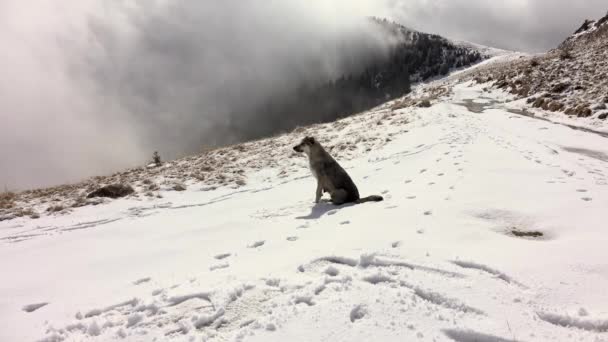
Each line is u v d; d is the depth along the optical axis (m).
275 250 5.46
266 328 3.19
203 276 4.68
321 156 8.62
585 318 2.88
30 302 4.57
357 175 12.31
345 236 5.50
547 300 3.26
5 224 9.85
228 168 15.91
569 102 24.39
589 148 14.76
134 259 6.08
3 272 5.96
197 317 3.52
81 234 8.34
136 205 11.32
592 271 3.63
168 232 7.89
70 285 5.09
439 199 6.88
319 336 2.98
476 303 3.27
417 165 11.55
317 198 8.86
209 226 7.93
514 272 3.75
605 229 4.73
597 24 82.62
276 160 16.72
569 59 34.91
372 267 4.22
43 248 7.38
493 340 2.77
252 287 4.09
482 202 6.43
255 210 9.23
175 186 13.34
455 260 4.16
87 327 3.69
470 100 34.09
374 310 3.27
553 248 4.26
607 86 24.12
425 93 59.66
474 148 12.23
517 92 32.69
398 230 5.43
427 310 3.22
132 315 3.74
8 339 3.62
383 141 17.69
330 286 3.83
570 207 5.77
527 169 8.81
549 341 2.69
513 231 5.34
